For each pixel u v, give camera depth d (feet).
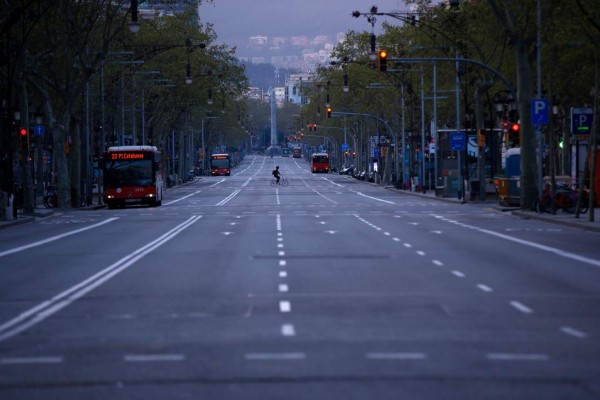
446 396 83.10
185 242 280.31
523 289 163.12
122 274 194.49
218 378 91.50
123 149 562.25
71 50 524.52
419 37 609.83
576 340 112.16
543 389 85.87
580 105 592.60
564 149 630.33
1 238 324.80
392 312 135.54
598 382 88.79
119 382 90.79
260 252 240.73
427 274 187.01
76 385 90.02
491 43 531.50
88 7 540.93
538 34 396.78
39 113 552.00
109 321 131.44
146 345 110.83
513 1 414.00
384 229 330.75
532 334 116.47
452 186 636.07
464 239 282.97
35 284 181.06
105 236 317.01
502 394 83.92
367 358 100.48
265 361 99.40
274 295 155.94
